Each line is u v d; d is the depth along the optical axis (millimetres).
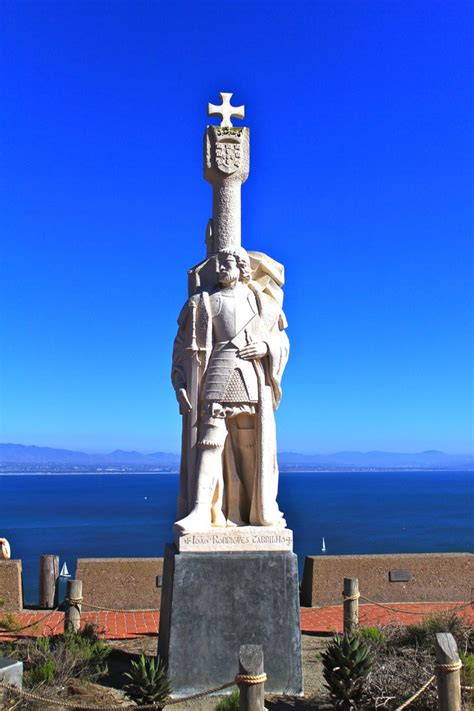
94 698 8070
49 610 13312
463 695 7547
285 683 8234
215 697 8078
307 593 13688
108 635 11297
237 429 9242
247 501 9188
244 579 8398
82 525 73688
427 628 9508
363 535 57969
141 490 183250
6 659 7750
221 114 10031
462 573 13906
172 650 8141
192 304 9203
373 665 7875
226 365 8961
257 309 9359
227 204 9672
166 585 8844
